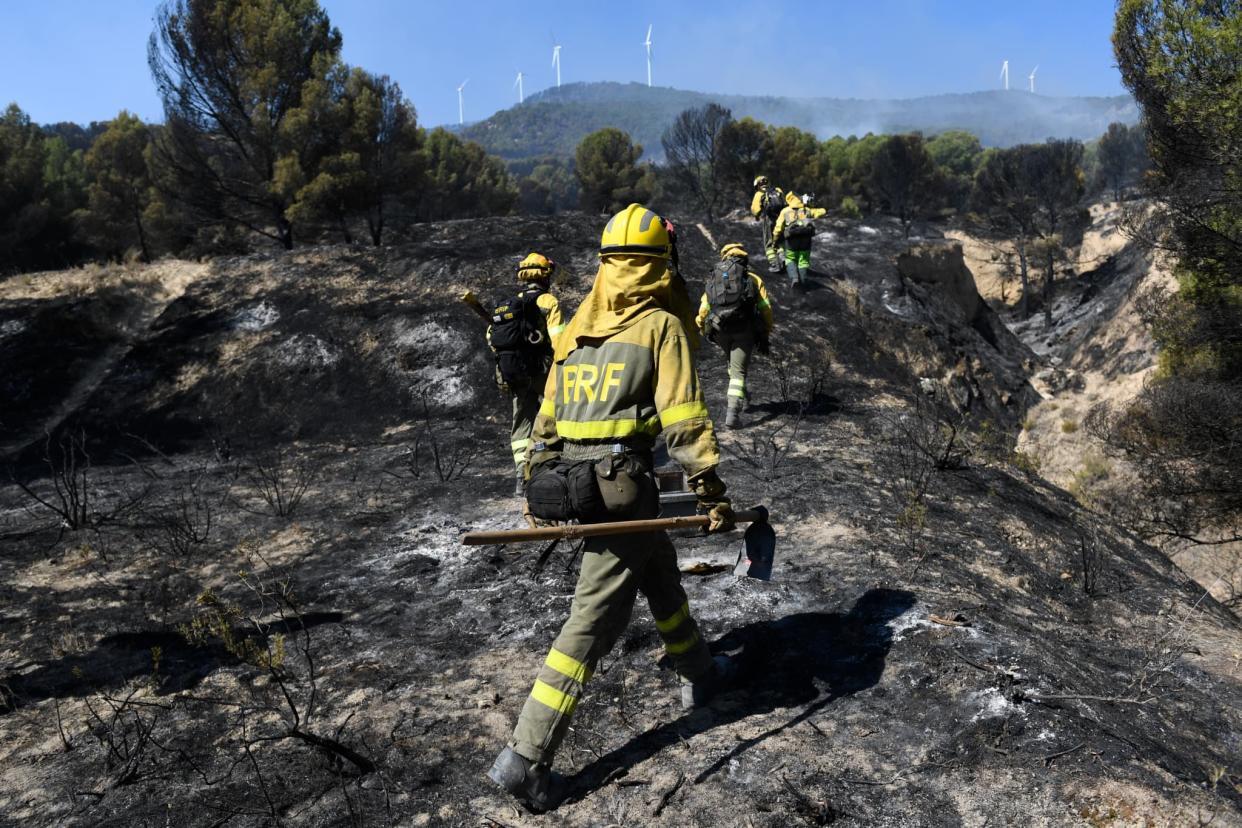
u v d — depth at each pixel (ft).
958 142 351.67
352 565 18.33
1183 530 47.57
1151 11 46.57
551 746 9.26
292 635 14.94
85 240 89.04
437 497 22.81
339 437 30.76
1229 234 47.44
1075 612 16.10
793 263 44.29
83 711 12.81
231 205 61.31
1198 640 15.76
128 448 31.12
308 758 10.97
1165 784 9.03
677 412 9.04
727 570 15.62
